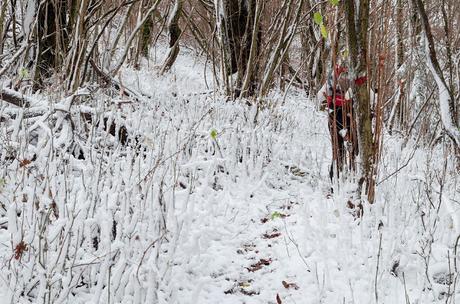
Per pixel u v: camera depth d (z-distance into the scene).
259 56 7.93
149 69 12.26
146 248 2.82
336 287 3.23
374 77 4.55
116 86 7.68
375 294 2.87
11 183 3.51
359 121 4.16
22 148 3.88
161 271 2.89
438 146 8.52
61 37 7.21
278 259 3.72
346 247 3.57
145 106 6.13
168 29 14.60
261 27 8.42
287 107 8.46
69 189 3.30
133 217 2.99
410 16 7.54
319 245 3.69
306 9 11.18
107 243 2.77
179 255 3.43
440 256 3.49
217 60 9.58
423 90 9.14
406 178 4.62
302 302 3.12
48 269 2.60
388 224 3.81
